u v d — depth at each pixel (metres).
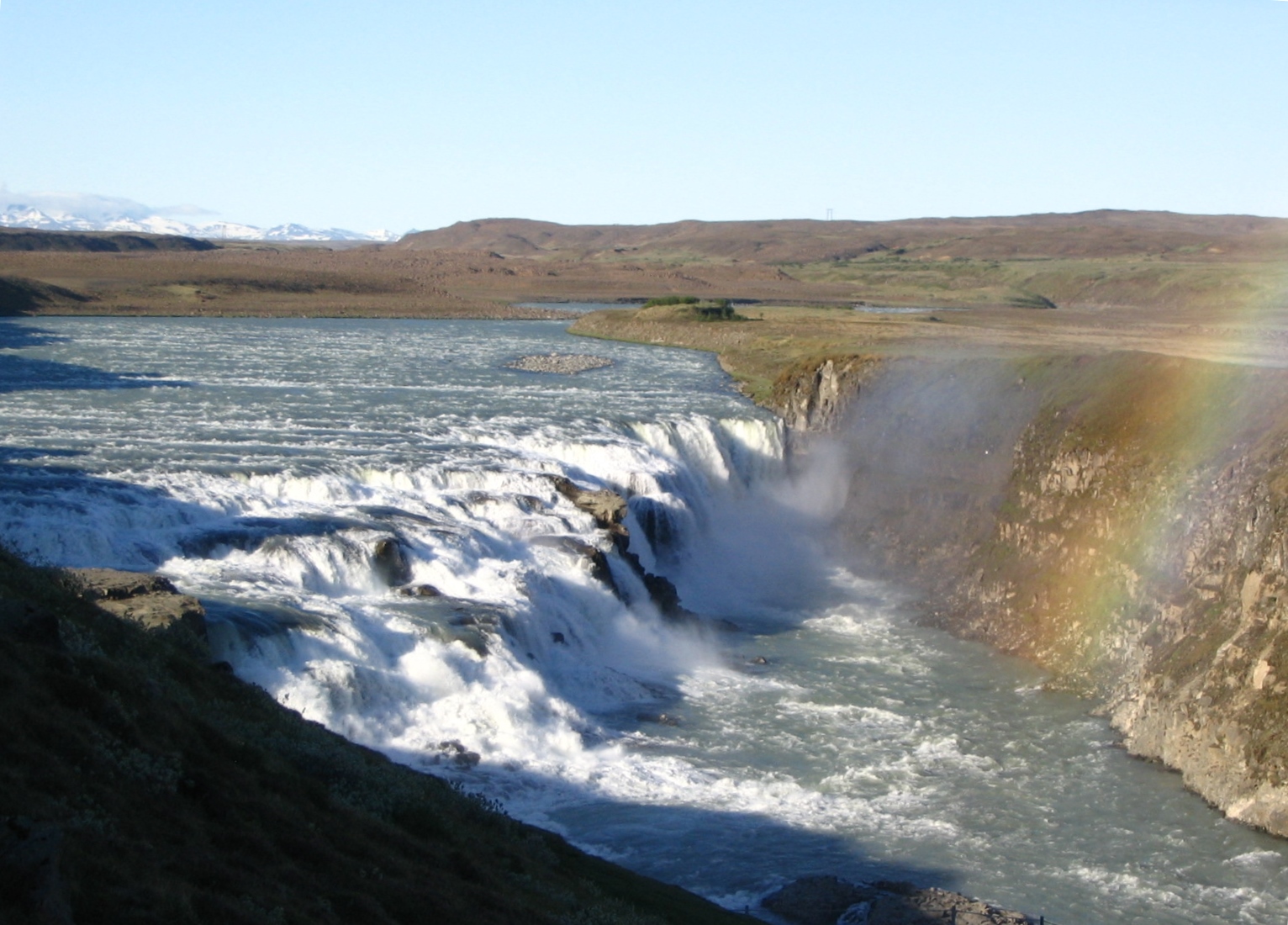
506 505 54.59
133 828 17.62
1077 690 49.06
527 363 111.94
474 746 37.91
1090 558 54.59
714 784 38.34
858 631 57.53
